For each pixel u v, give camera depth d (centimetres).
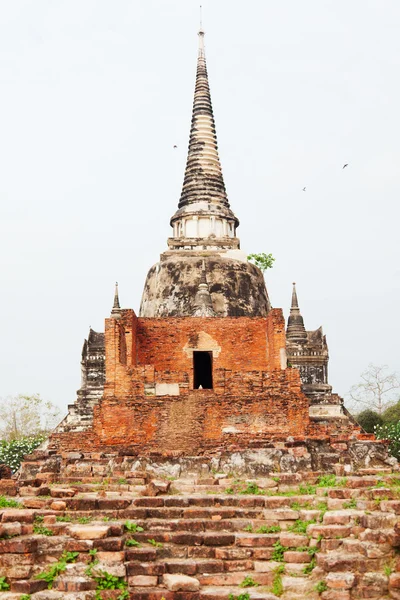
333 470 2233
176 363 3444
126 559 1461
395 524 1455
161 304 4206
